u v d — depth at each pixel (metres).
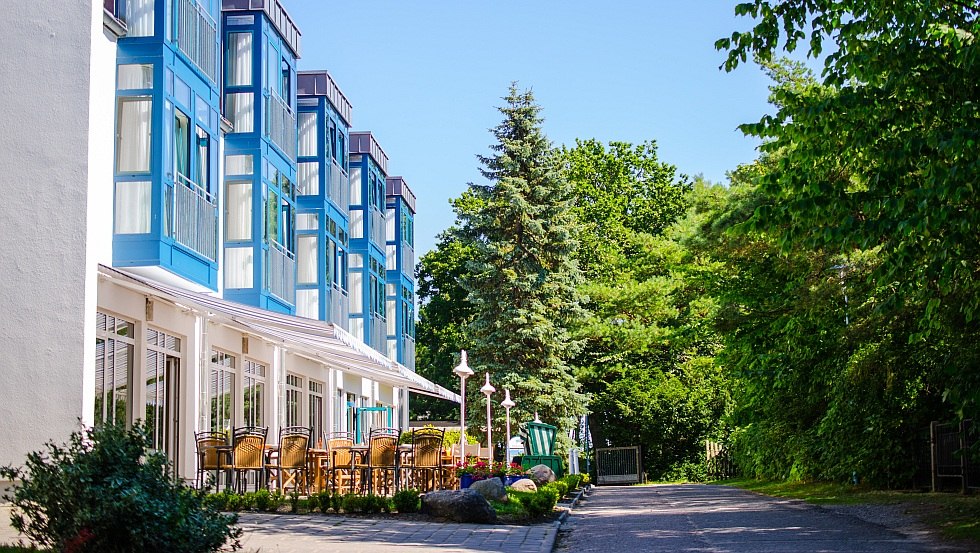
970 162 11.80
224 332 23.17
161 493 8.56
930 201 11.92
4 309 15.37
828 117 14.51
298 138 31.22
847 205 13.66
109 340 17.42
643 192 61.16
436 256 67.00
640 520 17.20
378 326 39.78
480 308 45.41
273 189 24.92
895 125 14.44
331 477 20.55
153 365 19.27
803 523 15.02
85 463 8.50
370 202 39.03
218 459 17.14
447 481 23.23
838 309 22.34
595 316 46.91
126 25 18.81
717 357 30.56
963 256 13.02
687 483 43.91
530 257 45.03
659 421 51.19
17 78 15.73
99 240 17.31
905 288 14.01
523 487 22.52
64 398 15.17
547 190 45.22
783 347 26.42
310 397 32.59
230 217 23.67
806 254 22.58
